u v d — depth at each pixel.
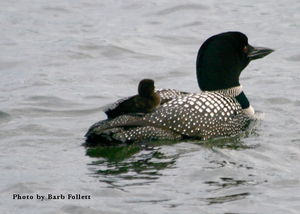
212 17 22.66
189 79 16.36
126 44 19.50
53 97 14.55
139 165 10.04
